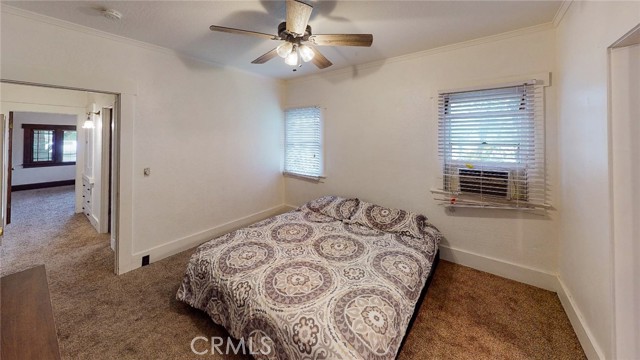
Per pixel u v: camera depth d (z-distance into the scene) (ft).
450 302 7.13
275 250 6.93
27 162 23.79
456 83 8.72
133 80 8.37
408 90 9.80
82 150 15.29
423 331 6.06
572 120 6.21
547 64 7.30
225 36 8.11
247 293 5.26
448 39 8.29
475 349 5.56
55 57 6.88
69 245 10.79
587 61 5.32
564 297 6.76
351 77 11.32
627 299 4.41
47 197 20.29
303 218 9.65
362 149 11.24
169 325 6.17
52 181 25.27
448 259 9.43
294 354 4.34
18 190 23.18
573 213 6.27
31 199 19.49
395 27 7.47
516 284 8.00
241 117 11.96
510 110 7.88
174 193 9.75
